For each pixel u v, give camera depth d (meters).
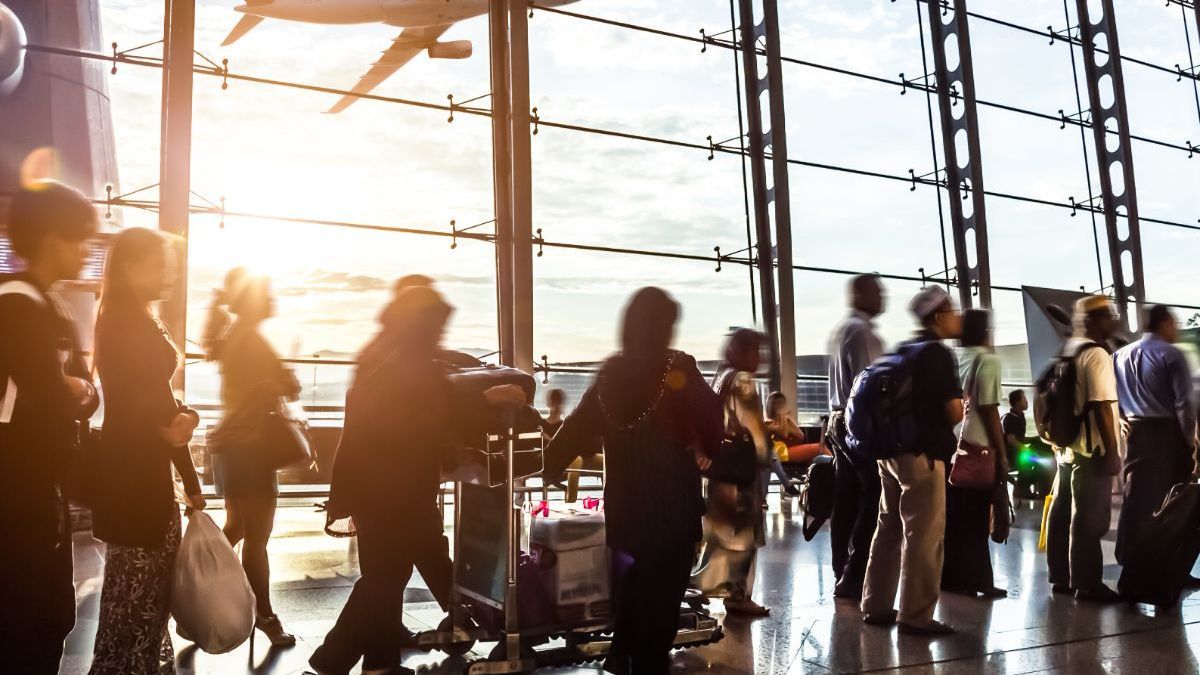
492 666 3.43
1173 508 4.63
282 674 3.51
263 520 3.91
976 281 11.90
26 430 2.18
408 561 3.38
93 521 2.64
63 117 8.00
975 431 4.79
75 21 8.08
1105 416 4.81
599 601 3.66
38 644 2.21
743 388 4.50
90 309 7.02
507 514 3.44
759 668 3.66
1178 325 4.92
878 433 4.19
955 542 5.12
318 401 8.58
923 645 4.02
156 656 2.79
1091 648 3.97
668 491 3.14
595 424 3.25
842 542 5.29
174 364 2.73
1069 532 5.08
